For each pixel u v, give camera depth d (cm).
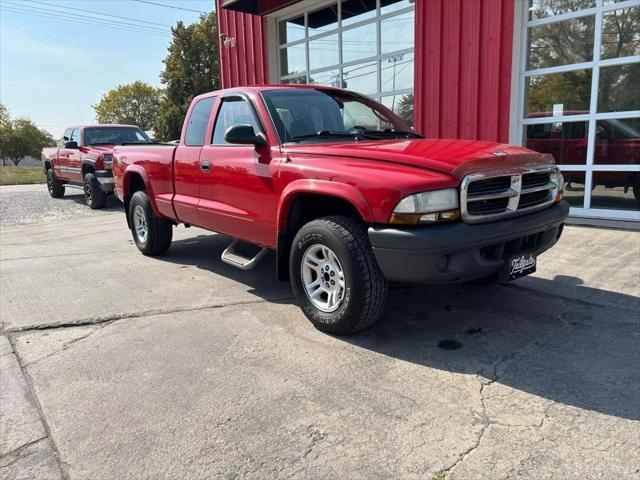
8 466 236
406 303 430
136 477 225
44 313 436
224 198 465
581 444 235
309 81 1133
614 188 684
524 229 339
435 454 231
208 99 507
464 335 362
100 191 1155
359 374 309
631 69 651
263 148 412
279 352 344
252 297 465
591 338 347
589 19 668
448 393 283
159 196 580
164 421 266
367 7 961
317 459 231
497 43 721
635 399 270
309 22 1097
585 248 559
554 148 724
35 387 308
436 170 312
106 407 283
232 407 277
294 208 389
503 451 231
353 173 331
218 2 1282
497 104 734
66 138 1359
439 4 778
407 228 307
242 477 221
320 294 374
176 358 341
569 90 699
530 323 378
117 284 520
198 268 578
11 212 1164
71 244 754
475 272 322
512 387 287
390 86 945
